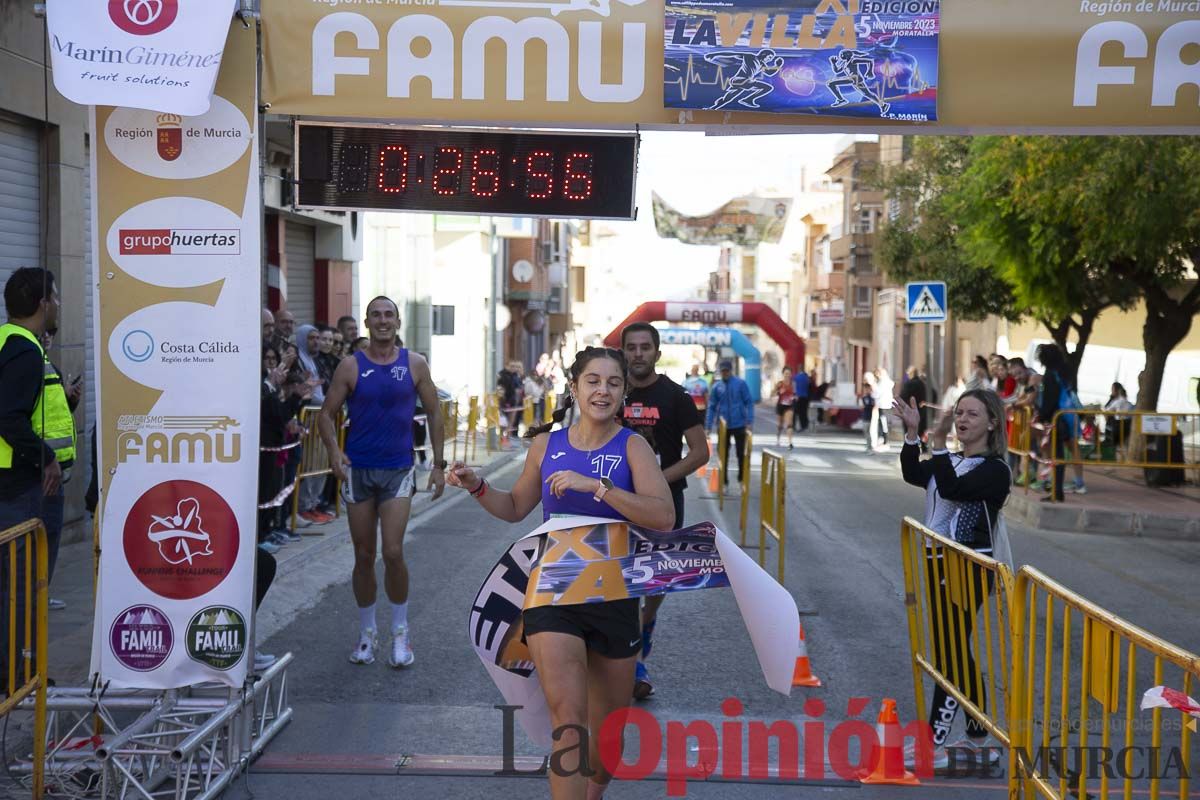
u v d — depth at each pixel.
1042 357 17.44
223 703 5.75
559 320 63.19
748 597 4.78
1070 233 18.33
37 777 5.19
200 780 5.46
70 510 10.98
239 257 5.76
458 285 34.34
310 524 13.02
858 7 6.19
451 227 34.12
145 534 5.74
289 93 6.09
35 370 6.12
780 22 6.18
